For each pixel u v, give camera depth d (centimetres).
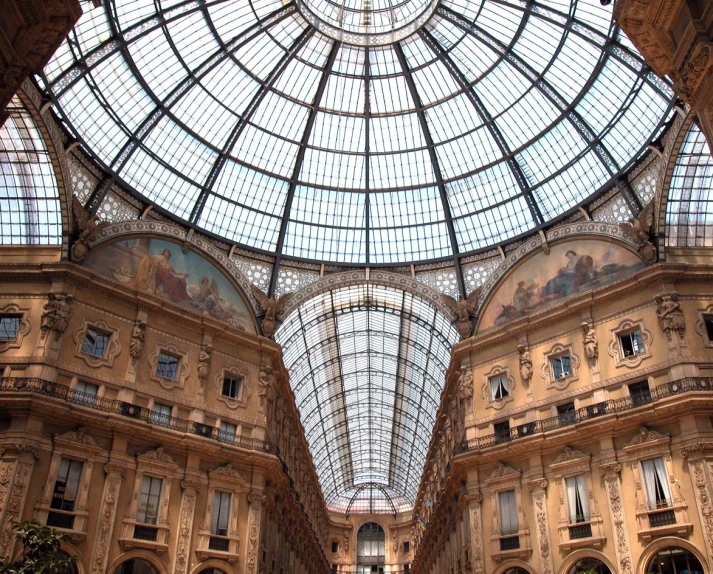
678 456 2370
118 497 2531
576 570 2506
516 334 3127
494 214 3544
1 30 1061
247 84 3294
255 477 2984
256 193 3556
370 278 3656
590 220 3116
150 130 3070
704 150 2680
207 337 3123
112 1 2592
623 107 2895
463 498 3033
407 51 3331
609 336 2786
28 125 2644
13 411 2364
